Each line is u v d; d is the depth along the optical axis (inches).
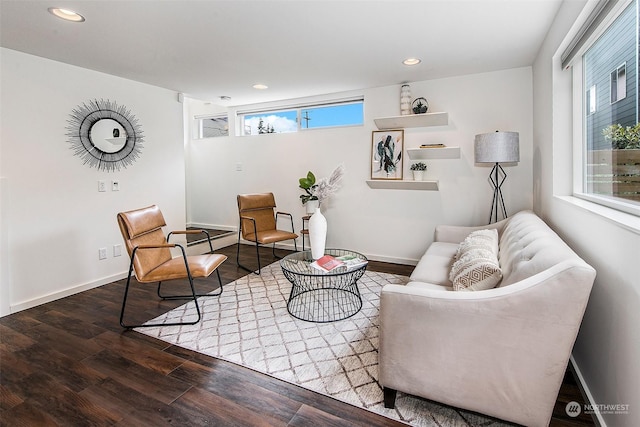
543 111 107.7
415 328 59.3
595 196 76.1
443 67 129.7
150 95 152.8
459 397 58.2
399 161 156.9
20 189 110.9
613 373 54.5
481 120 139.7
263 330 95.8
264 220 175.3
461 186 146.6
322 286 130.2
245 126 203.3
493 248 90.2
